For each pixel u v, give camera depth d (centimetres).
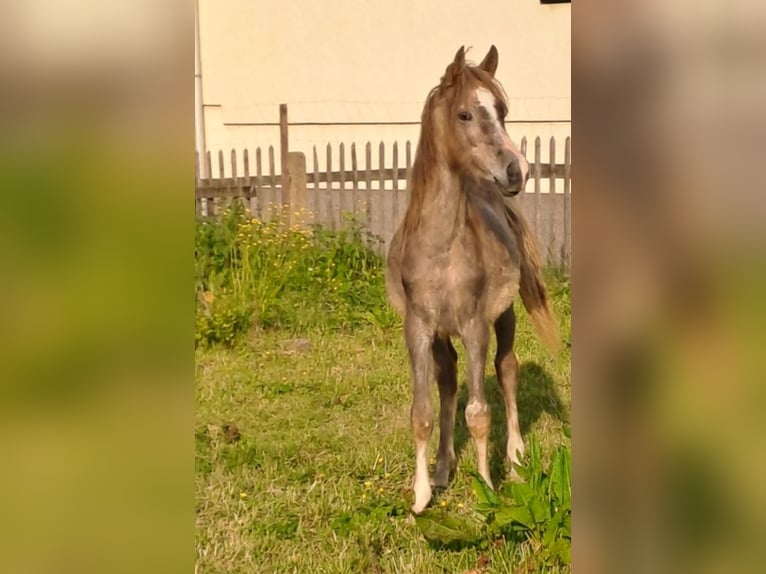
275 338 546
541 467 356
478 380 361
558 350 411
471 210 356
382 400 465
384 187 632
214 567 345
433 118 349
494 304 363
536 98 662
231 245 586
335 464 413
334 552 354
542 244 562
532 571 333
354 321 559
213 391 478
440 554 350
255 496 390
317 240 601
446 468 387
